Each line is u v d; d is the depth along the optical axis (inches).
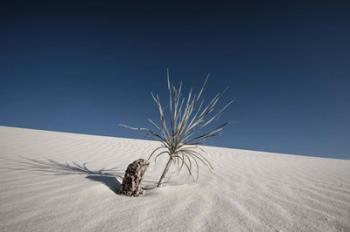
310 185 141.6
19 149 216.5
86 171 147.7
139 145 308.0
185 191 109.6
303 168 225.6
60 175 126.0
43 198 89.0
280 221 81.6
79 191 97.7
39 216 73.3
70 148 245.8
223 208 91.0
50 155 199.5
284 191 124.1
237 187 128.1
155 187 118.6
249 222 79.2
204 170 183.3
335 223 81.7
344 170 225.0
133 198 95.8
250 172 184.1
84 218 74.0
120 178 124.4
